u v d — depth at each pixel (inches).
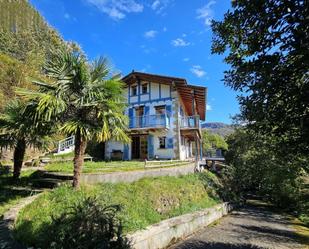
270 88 128.0
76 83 347.9
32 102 334.3
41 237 224.8
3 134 463.8
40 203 308.0
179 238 391.9
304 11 105.1
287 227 565.6
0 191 407.8
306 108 127.1
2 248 207.0
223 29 149.7
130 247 254.4
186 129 933.2
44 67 346.9
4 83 1040.2
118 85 362.6
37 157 808.3
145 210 402.0
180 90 988.6
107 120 356.2
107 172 457.1
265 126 154.6
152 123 922.7
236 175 1079.6
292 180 753.0
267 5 115.6
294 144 155.9
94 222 219.1
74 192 342.3
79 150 364.2
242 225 541.3
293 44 110.5
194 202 554.3
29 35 2800.2
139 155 975.0
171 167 642.2
